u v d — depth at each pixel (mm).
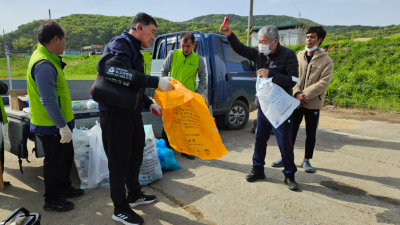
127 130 1946
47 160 2166
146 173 2750
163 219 2123
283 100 2473
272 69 2588
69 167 2449
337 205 2373
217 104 4676
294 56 2521
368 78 9758
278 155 3820
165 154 3107
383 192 2650
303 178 2990
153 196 2432
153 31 1954
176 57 3490
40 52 2066
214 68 4500
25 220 1592
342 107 8594
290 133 2627
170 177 2994
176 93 1921
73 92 4281
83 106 3092
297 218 2156
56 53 2182
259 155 2865
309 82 3080
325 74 2971
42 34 2066
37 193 2592
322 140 4672
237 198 2492
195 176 3025
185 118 2020
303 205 2367
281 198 2498
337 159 3660
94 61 28641
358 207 2342
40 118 2084
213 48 4531
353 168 3316
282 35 27969
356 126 5934
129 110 1922
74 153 2637
